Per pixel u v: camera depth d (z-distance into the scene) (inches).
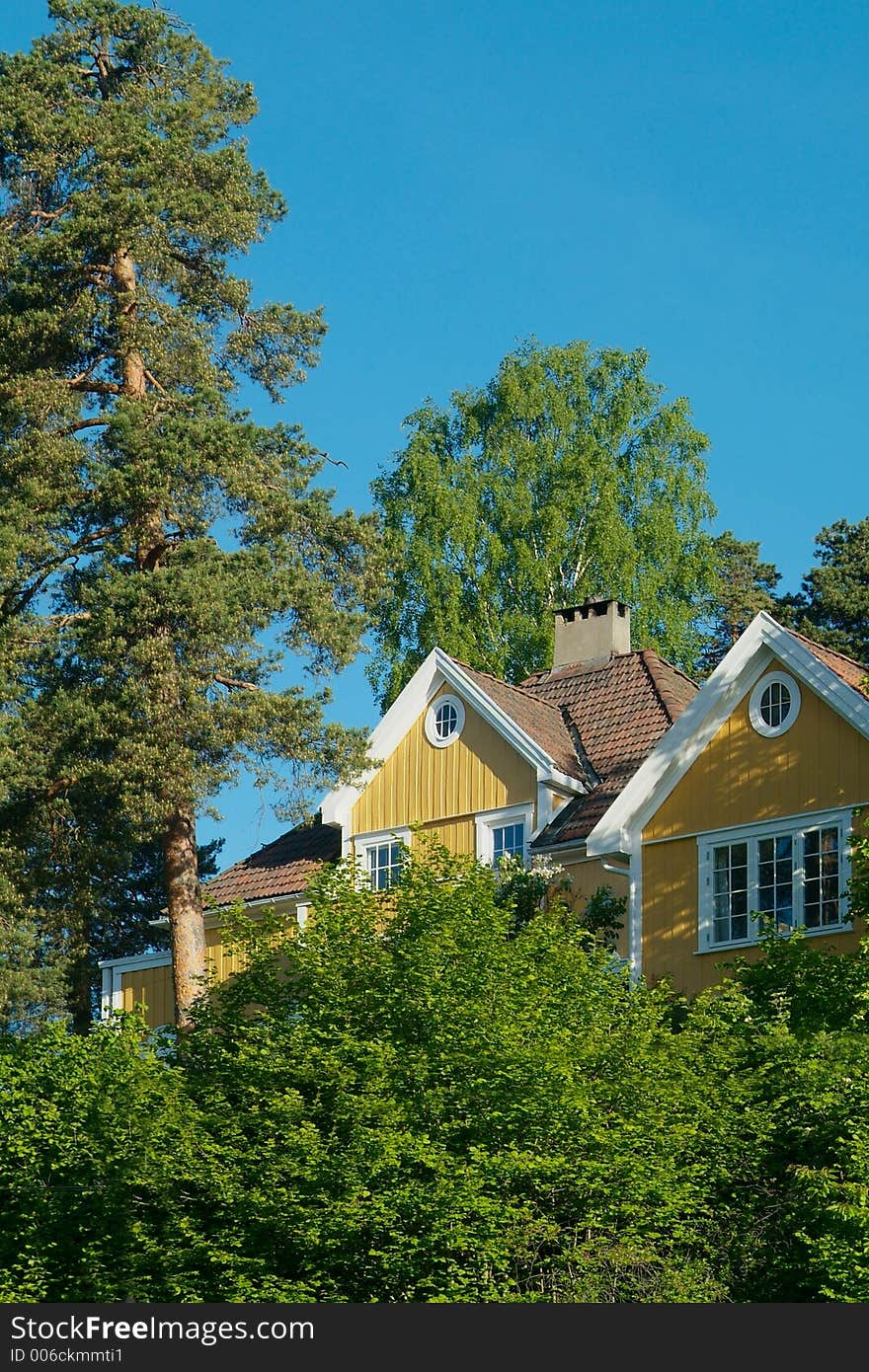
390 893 1380.4
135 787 1656.0
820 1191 1128.2
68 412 1770.4
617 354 2783.0
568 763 1763.0
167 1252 1189.7
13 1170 1270.9
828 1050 1211.9
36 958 2449.6
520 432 2748.5
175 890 1755.7
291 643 1755.7
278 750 1702.8
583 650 1967.3
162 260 1785.2
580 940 1393.9
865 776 1492.4
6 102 1827.0
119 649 1676.9
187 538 1774.1
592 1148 1181.7
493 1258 1122.0
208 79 1927.9
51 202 1859.0
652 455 2738.7
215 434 1733.5
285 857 1935.3
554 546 2613.2
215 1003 1408.7
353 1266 1150.3
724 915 1539.1
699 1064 1253.7
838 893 1483.8
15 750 1683.1
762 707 1562.5
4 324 1784.0
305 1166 1166.3
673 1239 1178.0
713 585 2699.3
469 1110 1195.9
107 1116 1252.5
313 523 1800.0
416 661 2608.3
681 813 1579.7
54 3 1900.8
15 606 1771.7
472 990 1264.8
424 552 2623.0
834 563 3068.4
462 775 1784.0
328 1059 1222.3
